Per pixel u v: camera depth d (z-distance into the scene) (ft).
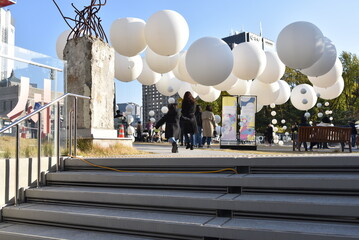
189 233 12.17
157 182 15.78
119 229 13.55
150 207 14.48
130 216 13.65
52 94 20.71
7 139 17.49
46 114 20.06
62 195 16.44
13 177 17.15
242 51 31.71
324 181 13.01
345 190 12.82
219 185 14.57
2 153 17.10
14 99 18.17
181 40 26.50
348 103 133.39
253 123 43.52
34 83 19.49
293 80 137.59
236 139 43.45
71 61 27.30
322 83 37.01
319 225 11.45
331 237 10.23
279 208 12.23
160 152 31.96
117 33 27.35
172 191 15.34
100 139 26.00
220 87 38.09
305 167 14.62
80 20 28.27
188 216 13.42
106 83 28.14
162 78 43.78
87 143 25.17
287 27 27.99
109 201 15.31
